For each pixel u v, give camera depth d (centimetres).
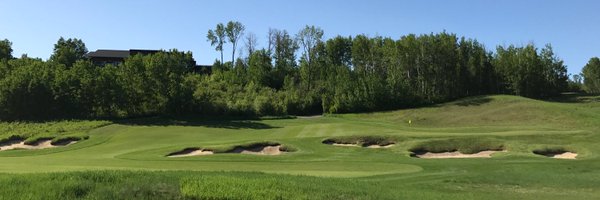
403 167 2731
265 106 7556
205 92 7462
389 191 1544
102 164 2806
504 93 9488
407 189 1764
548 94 9744
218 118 7050
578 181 2241
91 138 4919
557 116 5650
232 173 1705
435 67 9031
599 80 12619
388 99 8000
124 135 5097
